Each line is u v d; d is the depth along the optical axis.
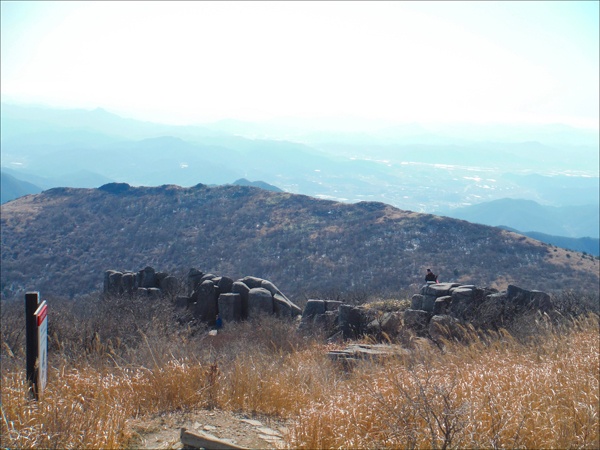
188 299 20.75
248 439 4.99
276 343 12.77
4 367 7.12
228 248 102.62
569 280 74.06
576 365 6.85
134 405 5.75
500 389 5.69
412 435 4.38
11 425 4.23
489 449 4.35
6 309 23.27
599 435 4.86
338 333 14.88
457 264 83.69
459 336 11.25
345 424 4.89
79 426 4.48
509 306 12.65
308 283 83.25
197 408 5.86
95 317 14.93
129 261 100.50
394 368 6.85
